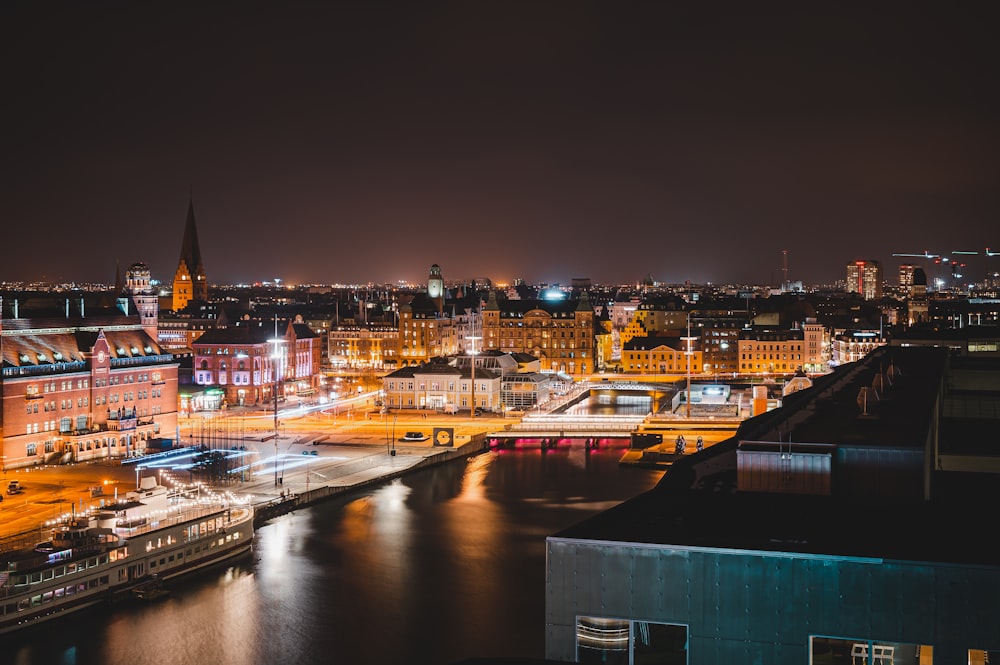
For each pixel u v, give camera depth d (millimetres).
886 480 64562
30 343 193750
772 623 50000
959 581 47469
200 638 106562
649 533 54406
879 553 49594
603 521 57812
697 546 51250
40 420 190375
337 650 103250
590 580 52500
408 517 159750
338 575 128250
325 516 160750
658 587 51500
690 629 51125
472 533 149375
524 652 102062
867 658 48938
